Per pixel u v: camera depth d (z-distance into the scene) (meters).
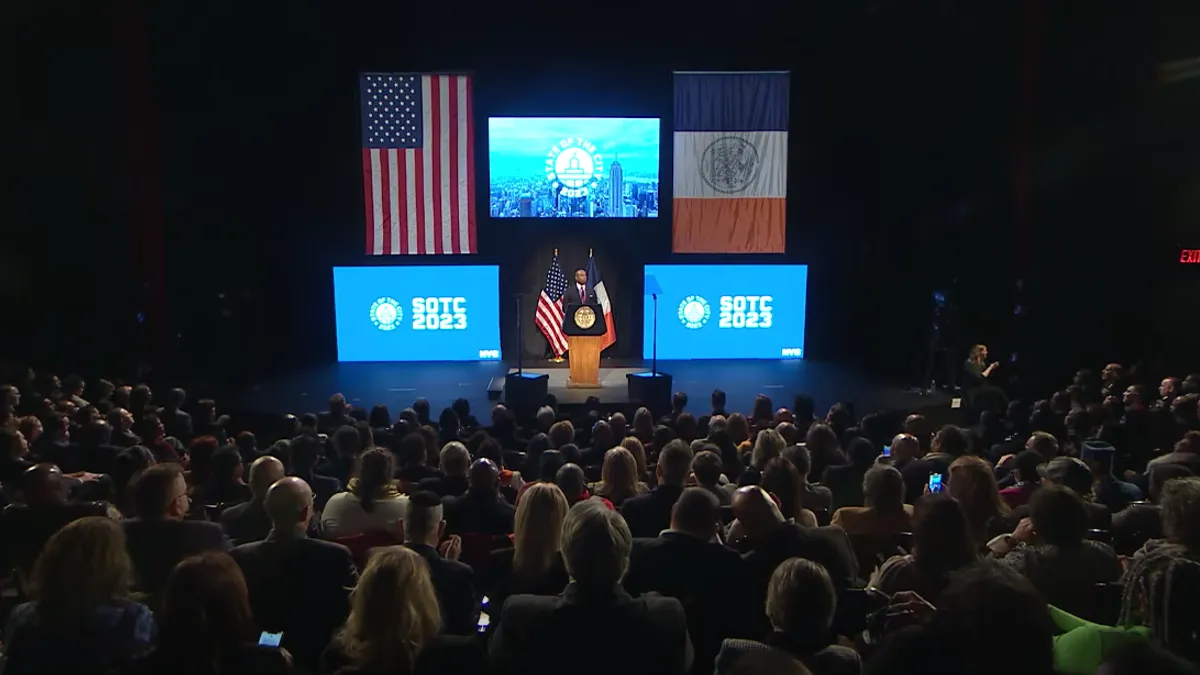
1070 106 15.33
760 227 15.68
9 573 4.59
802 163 16.39
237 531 4.89
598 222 16.61
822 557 3.89
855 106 16.02
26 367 12.41
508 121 15.45
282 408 13.33
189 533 4.10
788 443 7.33
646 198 15.70
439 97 15.09
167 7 14.90
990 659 2.11
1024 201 15.69
